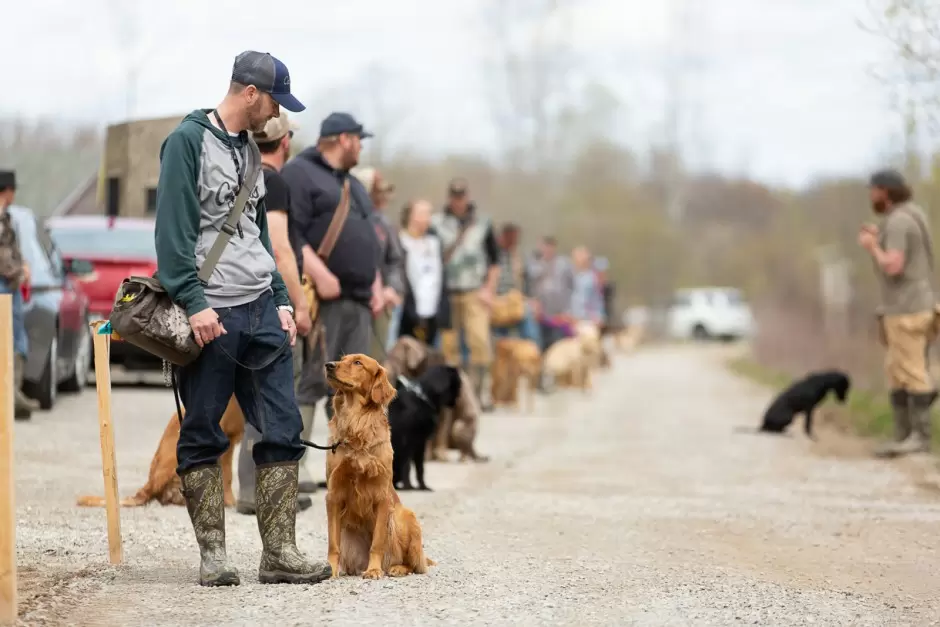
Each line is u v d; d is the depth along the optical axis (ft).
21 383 55.83
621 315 268.62
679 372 145.07
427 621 23.61
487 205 256.11
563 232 288.10
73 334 64.23
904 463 53.26
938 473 49.75
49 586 25.80
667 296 306.55
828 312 137.28
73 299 64.95
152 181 55.88
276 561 26.89
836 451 58.70
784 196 291.17
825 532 35.88
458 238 72.54
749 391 108.27
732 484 46.57
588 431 68.18
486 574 28.68
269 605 24.57
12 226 53.11
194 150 26.12
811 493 44.24
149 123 55.88
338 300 40.45
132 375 83.97
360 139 41.32
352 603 24.91
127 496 37.55
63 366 63.67
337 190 40.55
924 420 56.29
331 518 27.81
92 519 34.04
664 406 88.69
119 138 56.44
